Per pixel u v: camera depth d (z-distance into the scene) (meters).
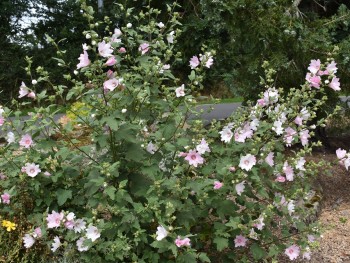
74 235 2.97
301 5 6.39
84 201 3.20
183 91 3.13
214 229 3.27
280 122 3.16
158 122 3.31
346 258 3.87
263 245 3.27
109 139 3.06
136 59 3.12
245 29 5.60
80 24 15.18
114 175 2.96
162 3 6.74
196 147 3.02
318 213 4.64
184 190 3.00
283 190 3.39
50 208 3.25
